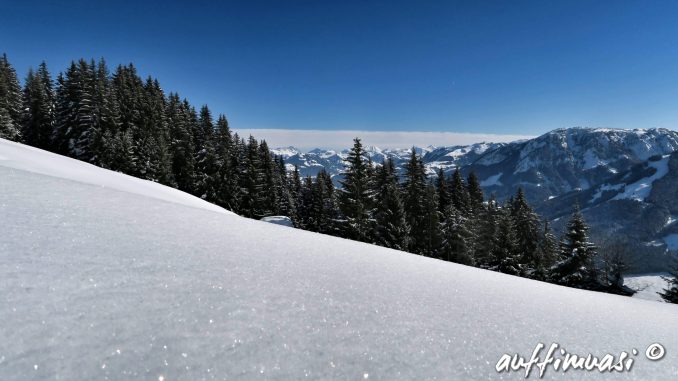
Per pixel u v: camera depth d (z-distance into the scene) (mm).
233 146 57375
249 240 3150
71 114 46594
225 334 1457
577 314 2945
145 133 49594
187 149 52094
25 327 1233
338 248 3713
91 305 1449
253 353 1375
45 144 51312
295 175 72562
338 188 35906
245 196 51500
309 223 58062
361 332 1720
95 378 1098
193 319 1512
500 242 37344
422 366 1528
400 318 1988
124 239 2346
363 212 34281
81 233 2271
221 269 2186
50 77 60688
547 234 46281
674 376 1931
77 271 1708
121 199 3598
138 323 1401
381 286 2551
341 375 1357
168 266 2033
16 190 3012
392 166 44656
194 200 12172
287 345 1473
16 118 51906
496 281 3773
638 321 3166
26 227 2162
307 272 2525
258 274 2244
